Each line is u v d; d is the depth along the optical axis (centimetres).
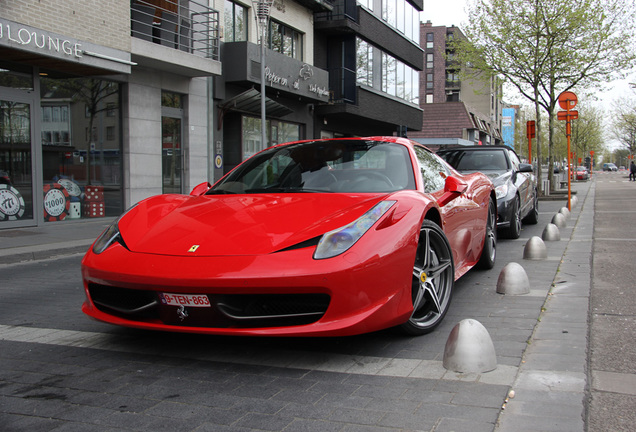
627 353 308
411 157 402
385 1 2400
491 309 403
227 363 293
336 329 263
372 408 231
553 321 366
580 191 2619
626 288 478
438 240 354
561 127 4922
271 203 332
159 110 1326
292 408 233
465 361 272
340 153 412
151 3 1287
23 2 905
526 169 900
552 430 208
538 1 2006
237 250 276
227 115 1641
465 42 2241
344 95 2102
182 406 237
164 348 321
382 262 280
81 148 1157
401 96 2623
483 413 223
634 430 214
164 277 270
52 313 425
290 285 259
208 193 391
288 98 1856
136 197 1266
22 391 257
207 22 1349
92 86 1176
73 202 1143
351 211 303
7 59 984
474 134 4841
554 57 2080
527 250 631
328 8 1975
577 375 265
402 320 298
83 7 1014
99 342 336
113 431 214
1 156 991
